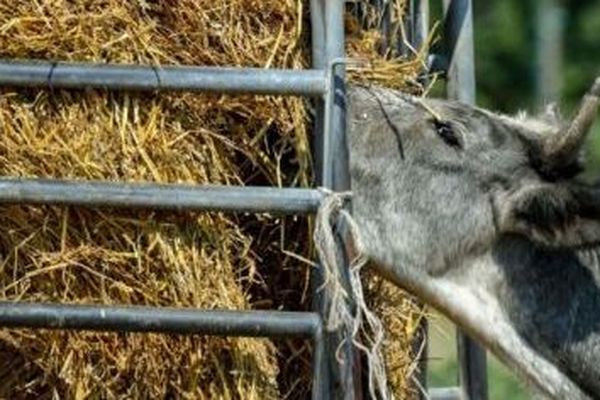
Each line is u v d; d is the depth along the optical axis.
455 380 15.38
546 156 11.54
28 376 10.62
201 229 10.56
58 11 10.45
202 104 10.60
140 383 10.60
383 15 11.70
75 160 10.41
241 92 10.35
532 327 11.66
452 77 11.95
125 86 10.31
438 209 11.67
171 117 10.54
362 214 11.62
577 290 11.66
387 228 11.65
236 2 10.70
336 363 10.41
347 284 10.43
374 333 10.84
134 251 10.48
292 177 10.80
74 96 10.45
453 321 11.77
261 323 10.36
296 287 10.98
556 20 31.05
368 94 11.71
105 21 10.48
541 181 11.62
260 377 10.65
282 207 10.34
